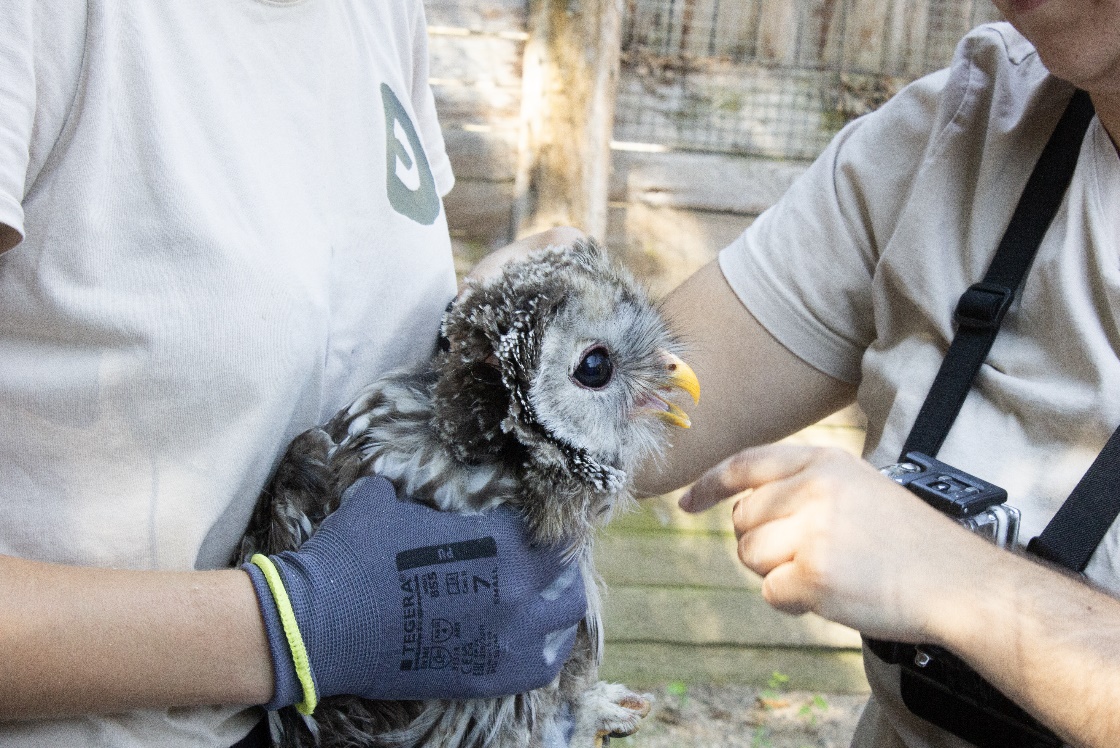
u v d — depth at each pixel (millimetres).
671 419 1834
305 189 1399
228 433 1248
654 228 4594
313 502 1449
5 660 1042
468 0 4266
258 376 1247
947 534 1259
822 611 1247
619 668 4430
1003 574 1240
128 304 1163
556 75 4191
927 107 1874
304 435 1469
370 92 1562
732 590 4547
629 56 4406
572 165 4254
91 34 1145
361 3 1613
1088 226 1547
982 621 1214
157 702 1147
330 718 1450
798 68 4492
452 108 4355
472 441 1464
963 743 1580
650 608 4484
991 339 1644
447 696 1369
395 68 1700
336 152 1472
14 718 1104
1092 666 1160
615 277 1754
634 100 4453
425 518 1391
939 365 1729
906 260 1757
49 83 1124
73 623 1080
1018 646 1195
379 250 1541
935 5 4445
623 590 4465
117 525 1212
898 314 1828
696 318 2104
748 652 4551
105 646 1096
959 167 1753
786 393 2059
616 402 1680
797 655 4578
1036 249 1638
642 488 2088
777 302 2000
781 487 1288
